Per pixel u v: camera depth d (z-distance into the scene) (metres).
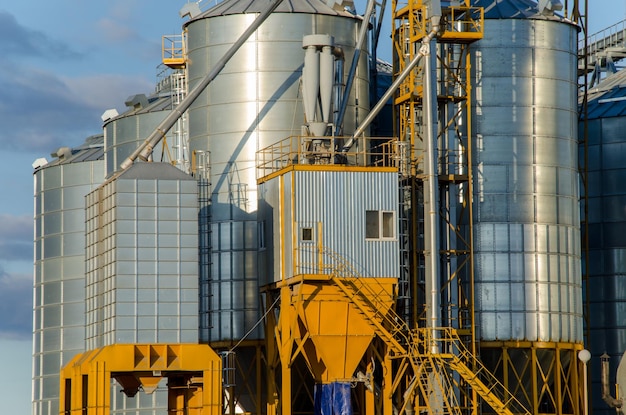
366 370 113.25
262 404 120.94
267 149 123.44
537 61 127.25
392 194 112.56
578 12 136.25
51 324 151.25
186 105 120.81
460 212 125.06
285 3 125.56
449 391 112.06
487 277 125.50
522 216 126.25
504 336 125.00
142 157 119.12
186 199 110.38
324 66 115.69
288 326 110.69
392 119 133.62
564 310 126.75
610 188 144.62
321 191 111.19
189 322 108.88
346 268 110.75
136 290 108.62
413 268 117.69
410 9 120.00
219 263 123.19
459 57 124.31
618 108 145.75
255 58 124.44
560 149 127.81
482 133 126.25
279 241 112.06
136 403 138.00
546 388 125.19
